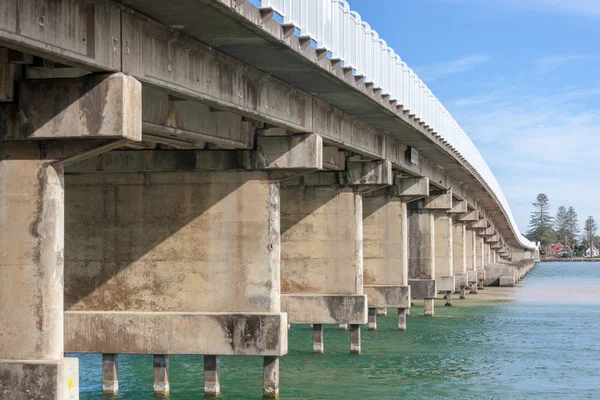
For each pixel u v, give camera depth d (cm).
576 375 3528
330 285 3928
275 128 2941
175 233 2855
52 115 1794
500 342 4541
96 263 2877
